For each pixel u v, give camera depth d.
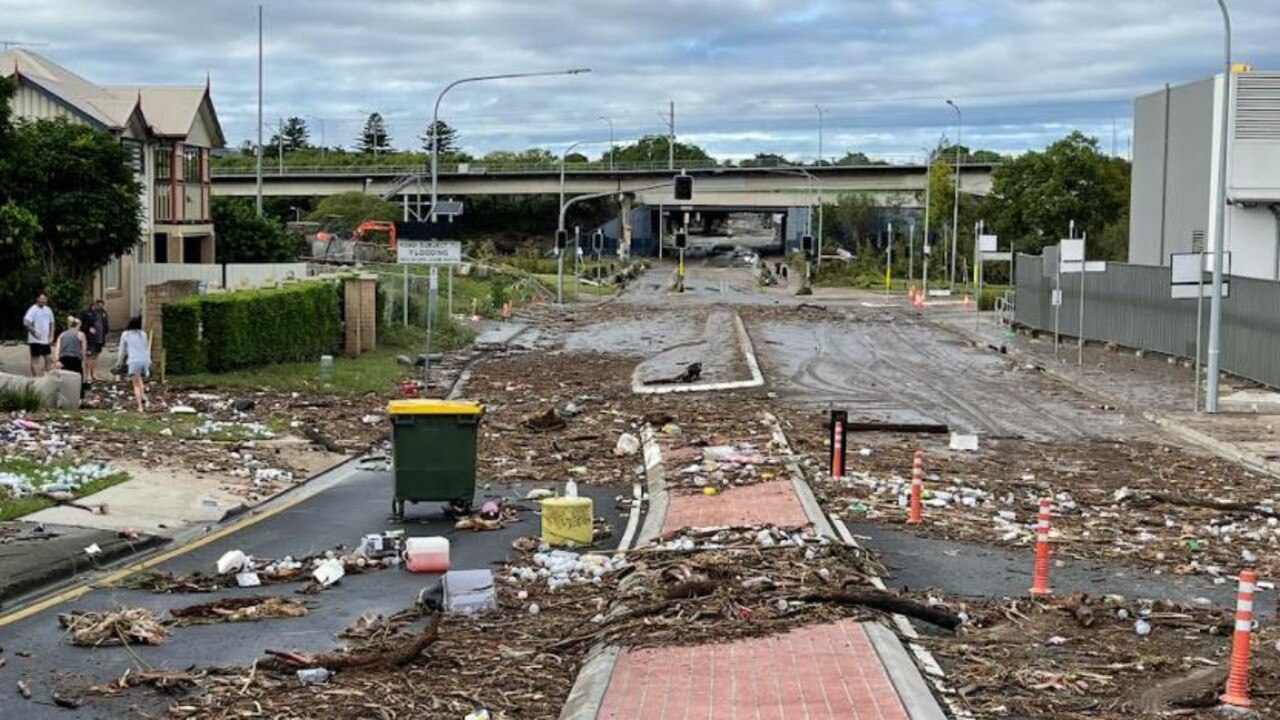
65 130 39.81
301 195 126.62
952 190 115.56
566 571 14.41
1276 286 35.88
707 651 10.64
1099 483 22.08
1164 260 54.25
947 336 56.50
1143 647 11.49
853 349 49.62
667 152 190.00
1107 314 50.12
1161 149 54.88
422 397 33.34
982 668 10.59
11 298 37.72
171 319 33.00
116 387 30.95
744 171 113.62
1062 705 9.72
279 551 15.73
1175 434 28.92
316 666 10.48
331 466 23.00
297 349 38.38
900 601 12.22
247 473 21.20
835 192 127.81
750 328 58.81
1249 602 9.83
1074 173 93.81
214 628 11.95
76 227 38.59
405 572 14.57
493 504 18.53
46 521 16.33
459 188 125.12
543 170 123.12
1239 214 47.22
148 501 18.14
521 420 28.94
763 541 15.26
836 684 9.71
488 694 9.92
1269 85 46.28
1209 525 18.34
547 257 133.50
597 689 9.62
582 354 47.84
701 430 27.12
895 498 19.69
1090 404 33.97
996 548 16.28
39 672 10.47
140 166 50.59
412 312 51.59
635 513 18.77
